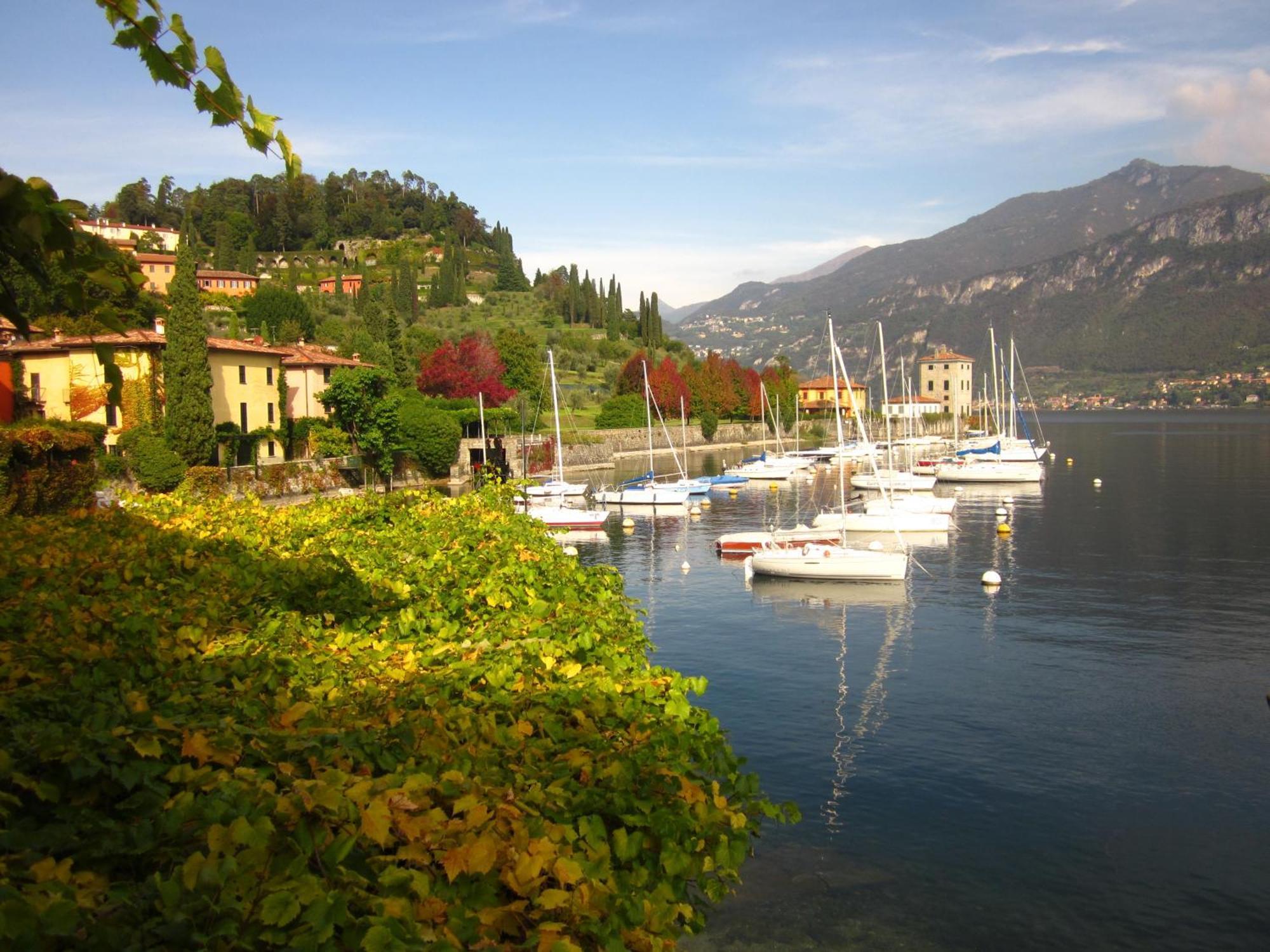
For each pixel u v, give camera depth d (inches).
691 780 259.6
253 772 197.5
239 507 807.7
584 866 198.8
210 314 4881.9
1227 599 1494.8
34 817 190.7
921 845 665.6
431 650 339.3
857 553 1700.3
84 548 513.7
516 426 3806.6
